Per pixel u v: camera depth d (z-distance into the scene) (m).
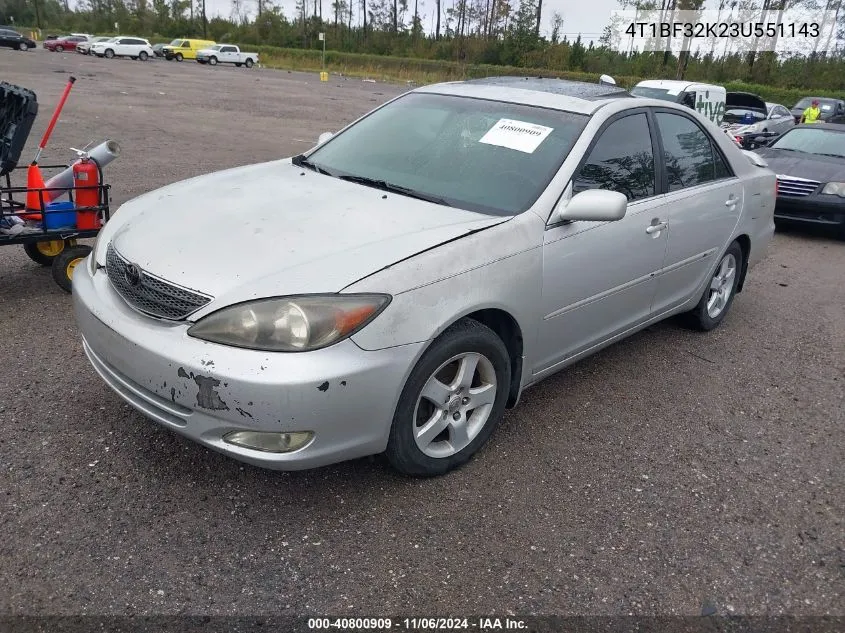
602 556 2.77
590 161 3.63
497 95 4.05
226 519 2.79
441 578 2.58
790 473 3.49
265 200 3.30
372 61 56.59
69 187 4.68
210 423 2.57
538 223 3.28
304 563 2.60
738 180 5.02
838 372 4.80
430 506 2.96
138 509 2.80
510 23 59.22
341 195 3.38
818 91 42.88
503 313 3.20
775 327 5.61
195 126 15.19
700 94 15.01
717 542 2.91
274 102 22.81
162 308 2.69
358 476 3.12
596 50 53.81
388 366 2.65
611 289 3.83
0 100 4.71
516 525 2.90
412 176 3.63
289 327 2.50
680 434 3.77
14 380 3.70
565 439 3.60
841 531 3.06
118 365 2.79
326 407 2.53
